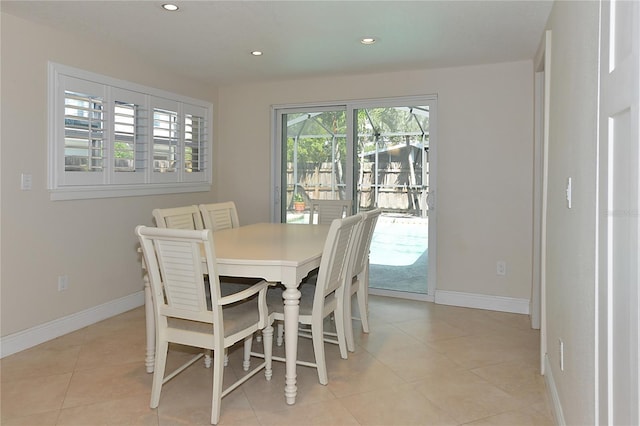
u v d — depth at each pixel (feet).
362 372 9.07
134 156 13.15
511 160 13.32
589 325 4.90
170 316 7.47
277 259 7.79
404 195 14.99
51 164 10.74
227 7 9.28
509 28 10.37
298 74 14.93
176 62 13.44
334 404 7.77
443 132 14.11
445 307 13.89
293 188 16.57
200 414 7.41
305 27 10.41
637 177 3.09
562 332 6.83
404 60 13.12
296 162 16.48
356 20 9.94
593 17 4.78
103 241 12.39
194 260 6.95
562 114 7.16
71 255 11.44
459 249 14.07
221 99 17.06
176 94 14.82
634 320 3.15
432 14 9.55
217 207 12.24
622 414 3.58
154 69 13.91
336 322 9.70
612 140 3.96
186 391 8.23
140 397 7.96
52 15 9.80
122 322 12.16
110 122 12.23
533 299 12.07
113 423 7.13
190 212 10.94
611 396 3.95
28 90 10.20
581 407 5.37
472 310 13.58
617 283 3.78
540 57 11.18
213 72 14.65
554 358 7.67
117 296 12.90
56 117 10.79
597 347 4.48
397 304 14.21
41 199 10.62
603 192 4.20
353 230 9.19
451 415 7.43
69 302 11.41
